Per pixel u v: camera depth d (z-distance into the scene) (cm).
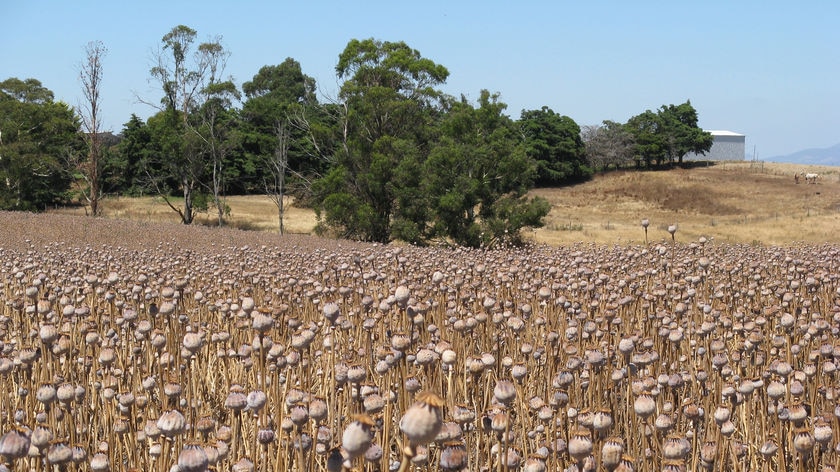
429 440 260
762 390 572
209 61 6066
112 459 494
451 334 709
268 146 7512
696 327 830
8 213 4197
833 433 487
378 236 4747
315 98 7162
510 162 4334
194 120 6306
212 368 766
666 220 7306
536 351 713
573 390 600
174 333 659
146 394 560
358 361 563
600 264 1191
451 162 4300
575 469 413
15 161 6022
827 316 884
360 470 349
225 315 828
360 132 4944
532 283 958
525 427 561
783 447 496
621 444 383
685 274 1077
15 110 6369
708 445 489
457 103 5009
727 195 8750
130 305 823
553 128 9944
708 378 675
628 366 533
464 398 575
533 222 4356
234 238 3438
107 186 7475
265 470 453
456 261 1238
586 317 723
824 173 10194
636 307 877
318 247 3069
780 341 694
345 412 507
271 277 1121
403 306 561
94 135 5812
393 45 5628
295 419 393
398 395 516
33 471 428
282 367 523
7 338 745
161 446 438
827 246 1947
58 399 462
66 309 675
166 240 3166
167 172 6494
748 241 5212
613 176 10450
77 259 1298
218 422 638
